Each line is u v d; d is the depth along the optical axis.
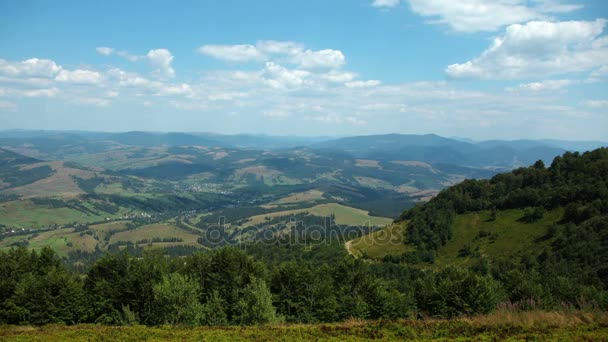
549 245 113.62
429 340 27.27
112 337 32.16
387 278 107.56
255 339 29.91
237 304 46.75
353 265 58.88
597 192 121.62
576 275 89.62
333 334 30.41
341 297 55.28
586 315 29.47
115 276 57.53
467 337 27.47
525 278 61.97
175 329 34.91
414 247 140.38
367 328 31.59
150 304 50.62
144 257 59.06
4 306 52.28
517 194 142.75
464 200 156.12
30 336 33.09
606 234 102.31
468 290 48.25
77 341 31.17
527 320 30.05
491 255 122.88
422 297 55.44
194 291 44.22
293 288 56.72
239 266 58.56
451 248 135.75
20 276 61.03
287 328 33.38
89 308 53.47
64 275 55.38
